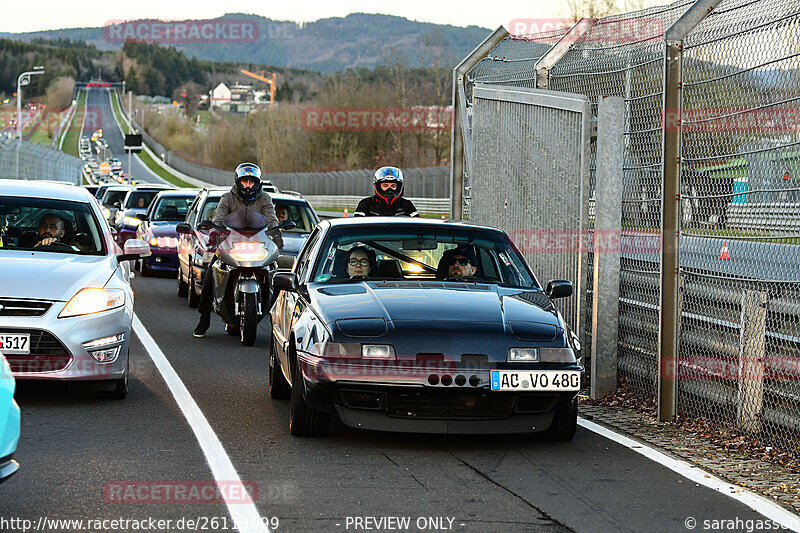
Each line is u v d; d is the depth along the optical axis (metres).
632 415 8.92
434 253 8.86
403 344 7.18
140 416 8.38
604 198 9.64
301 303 8.26
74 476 6.32
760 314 7.61
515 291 8.38
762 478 6.61
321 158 111.56
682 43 8.61
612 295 9.74
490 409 7.27
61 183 11.55
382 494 6.03
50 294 8.80
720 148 8.18
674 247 8.64
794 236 7.12
